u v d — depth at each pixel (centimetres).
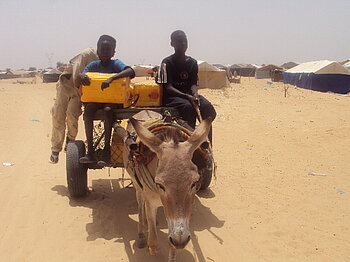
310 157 982
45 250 507
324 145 1101
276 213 631
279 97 2675
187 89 629
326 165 904
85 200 682
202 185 712
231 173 855
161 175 327
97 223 590
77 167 637
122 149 596
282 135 1253
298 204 666
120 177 833
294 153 1027
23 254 496
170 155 333
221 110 1906
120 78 567
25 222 589
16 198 689
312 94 2991
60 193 720
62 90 696
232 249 516
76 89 693
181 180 320
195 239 543
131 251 507
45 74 7131
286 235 554
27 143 1188
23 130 1416
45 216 611
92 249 511
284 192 727
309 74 3638
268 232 563
